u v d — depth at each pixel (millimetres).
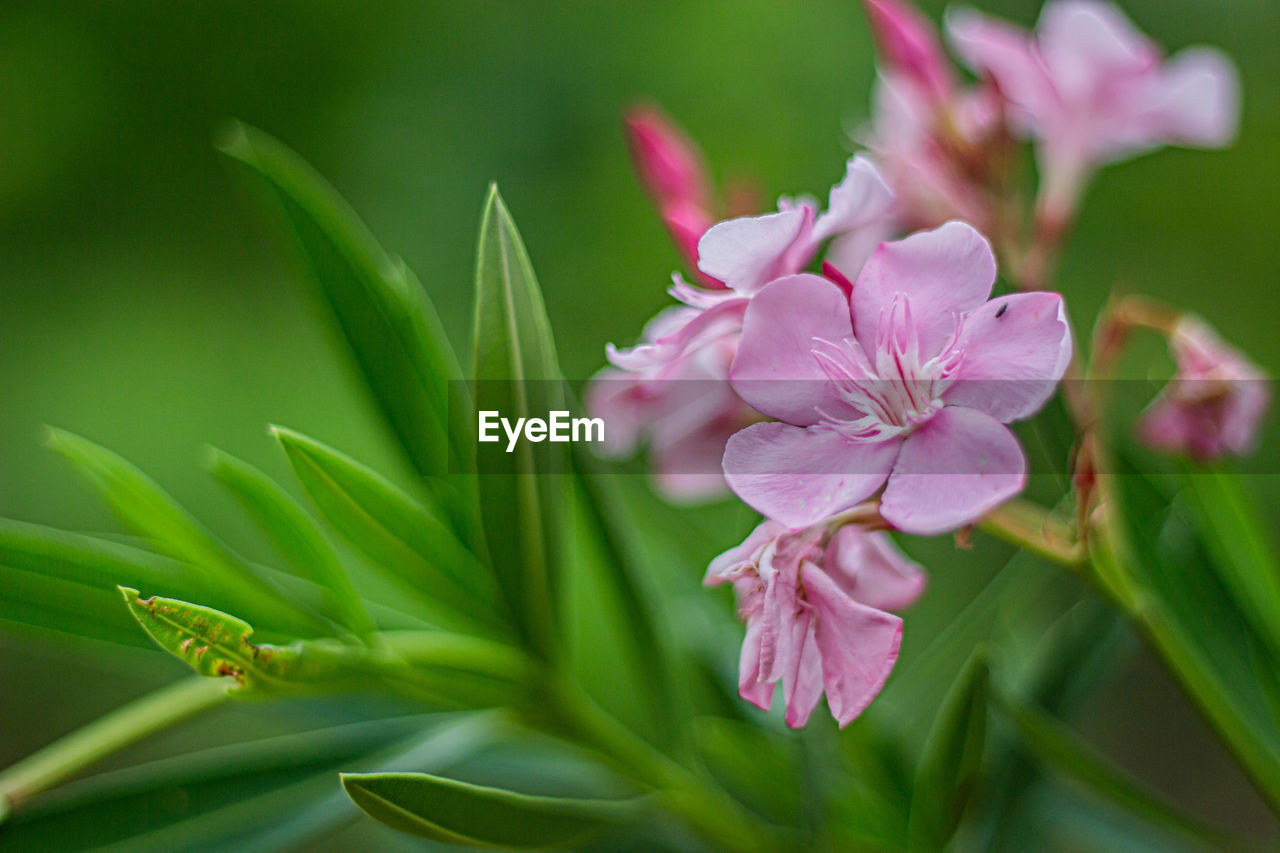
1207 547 469
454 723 459
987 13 1092
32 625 447
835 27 1121
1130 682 619
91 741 434
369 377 455
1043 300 424
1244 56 1075
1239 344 980
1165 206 1028
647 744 465
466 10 1178
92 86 1203
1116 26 490
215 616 427
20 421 1033
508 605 448
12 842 439
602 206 1082
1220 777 632
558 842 440
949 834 445
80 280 1148
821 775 453
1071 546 444
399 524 456
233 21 1213
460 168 1137
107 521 976
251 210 1169
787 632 421
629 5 1154
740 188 468
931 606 585
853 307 429
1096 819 486
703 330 438
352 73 1207
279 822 449
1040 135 496
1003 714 460
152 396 1036
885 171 474
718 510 521
